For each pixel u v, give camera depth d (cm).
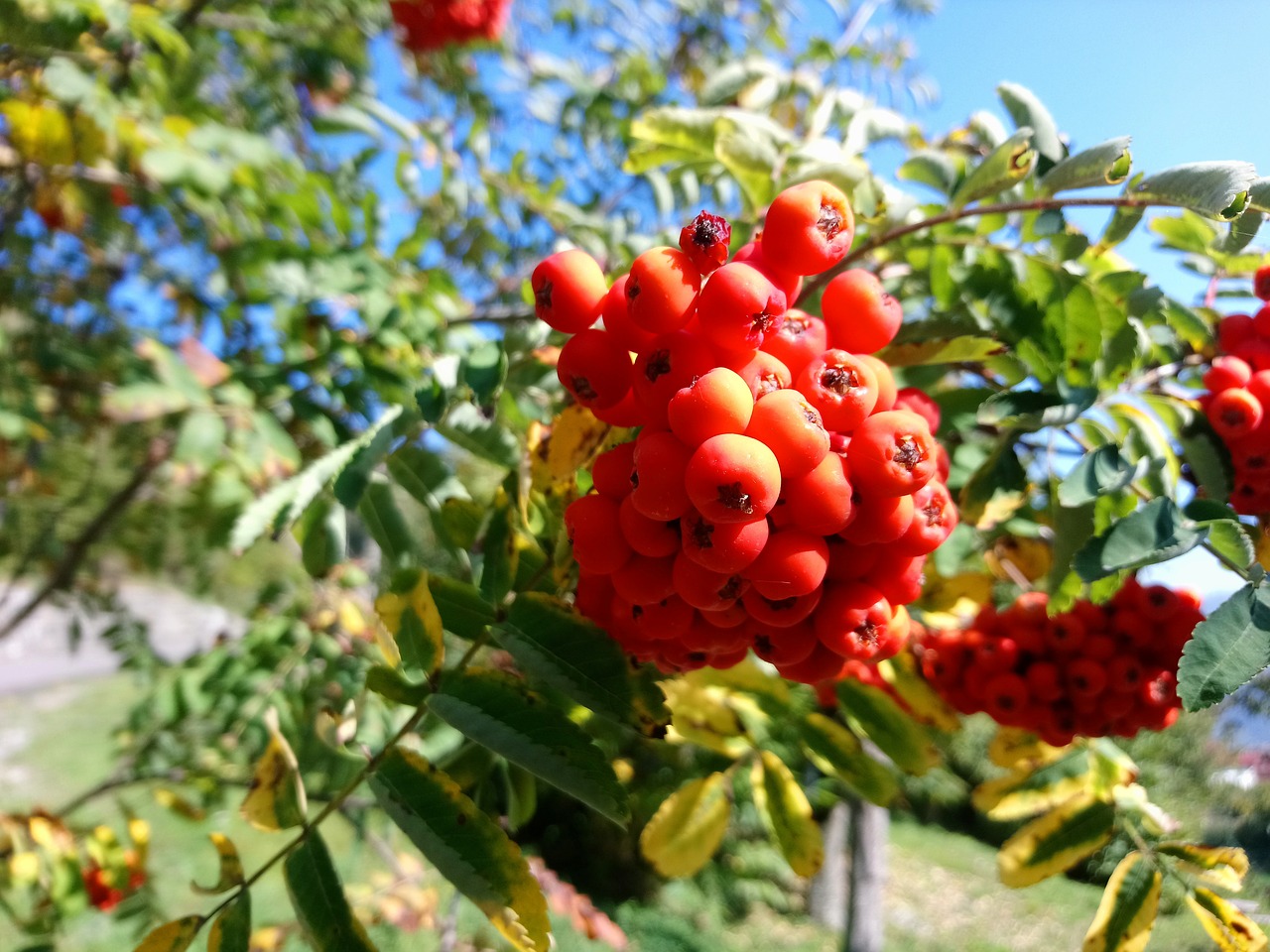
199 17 31
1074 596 15
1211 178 12
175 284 36
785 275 12
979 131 18
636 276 11
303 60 38
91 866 26
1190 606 16
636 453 11
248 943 12
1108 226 14
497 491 14
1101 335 15
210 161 22
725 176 26
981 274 16
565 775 11
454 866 11
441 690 12
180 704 27
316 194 24
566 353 12
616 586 12
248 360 30
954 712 19
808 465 10
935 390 16
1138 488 15
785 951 86
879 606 12
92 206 32
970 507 16
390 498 16
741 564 10
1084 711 17
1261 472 15
